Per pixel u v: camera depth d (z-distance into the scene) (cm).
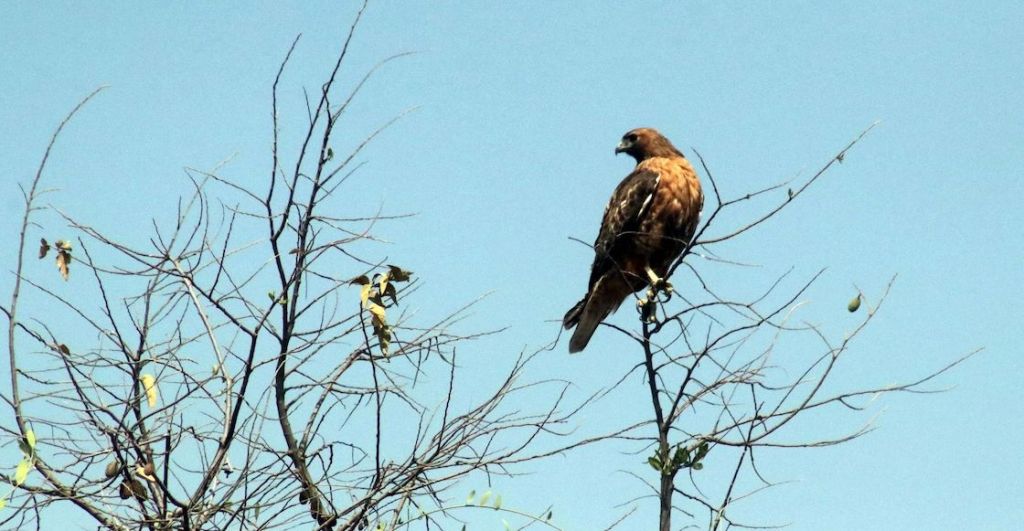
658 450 1095
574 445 1024
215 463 949
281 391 1070
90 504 927
